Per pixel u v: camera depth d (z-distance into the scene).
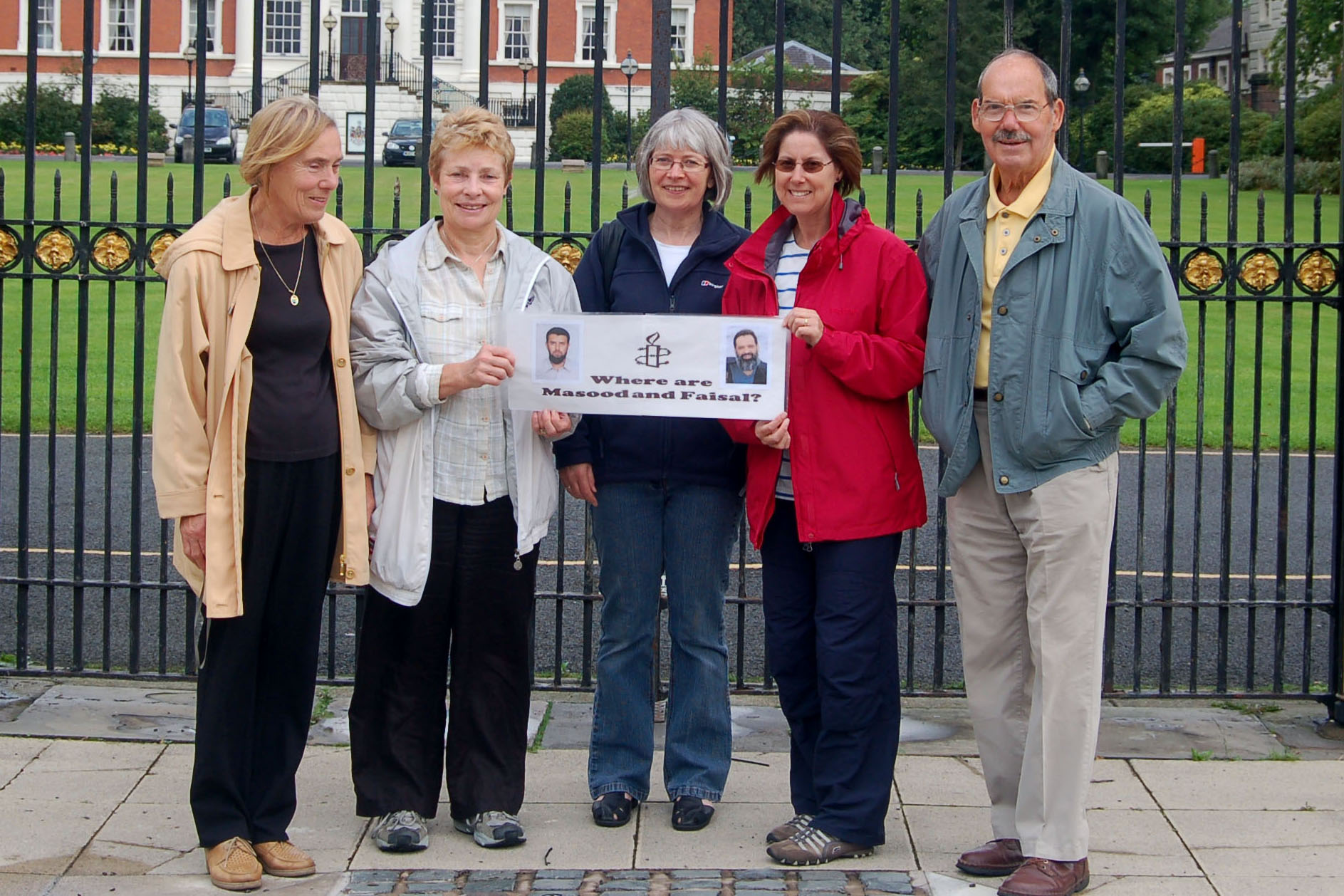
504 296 3.67
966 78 29.83
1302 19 23.12
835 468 3.61
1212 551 7.55
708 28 39.69
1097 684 3.46
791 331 3.55
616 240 3.91
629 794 3.95
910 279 3.64
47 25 38.53
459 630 3.75
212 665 3.50
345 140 33.47
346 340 3.56
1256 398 4.74
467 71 38.72
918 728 4.76
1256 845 3.80
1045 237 3.40
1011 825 3.65
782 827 3.79
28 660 5.34
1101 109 31.23
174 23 37.56
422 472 3.60
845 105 31.55
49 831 3.80
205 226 3.45
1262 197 4.67
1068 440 3.38
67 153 25.31
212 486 3.40
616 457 3.83
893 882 3.56
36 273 5.07
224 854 3.50
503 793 3.79
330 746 4.51
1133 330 3.38
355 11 38.62
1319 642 5.94
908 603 4.85
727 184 3.86
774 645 3.79
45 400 10.77
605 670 3.93
